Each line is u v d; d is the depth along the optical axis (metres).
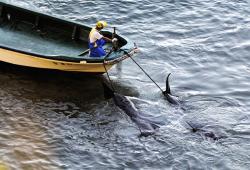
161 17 27.20
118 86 20.97
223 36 25.84
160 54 23.95
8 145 16.81
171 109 19.53
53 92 19.89
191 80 22.14
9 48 19.88
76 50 21.45
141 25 26.27
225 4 29.00
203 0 29.28
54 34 22.22
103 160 16.67
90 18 26.25
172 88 21.39
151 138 17.78
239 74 22.81
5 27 22.41
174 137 17.86
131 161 16.72
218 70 23.08
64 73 20.64
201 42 25.23
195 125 18.53
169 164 16.64
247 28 26.62
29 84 20.16
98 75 21.48
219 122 18.84
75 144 17.28
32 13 22.31
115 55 20.11
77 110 19.03
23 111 18.56
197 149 17.31
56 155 16.69
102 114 18.94
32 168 16.02
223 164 16.70
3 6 22.66
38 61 20.03
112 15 26.78
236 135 18.16
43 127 17.91
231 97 20.92
